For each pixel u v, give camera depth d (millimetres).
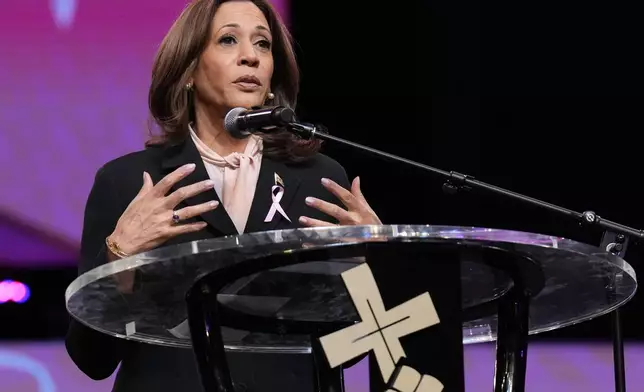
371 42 15453
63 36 13602
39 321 13891
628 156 15234
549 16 15453
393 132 15430
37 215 13648
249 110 6285
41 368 13219
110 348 6863
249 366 6594
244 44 7574
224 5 7734
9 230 13672
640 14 15281
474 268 4699
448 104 15453
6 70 13539
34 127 13562
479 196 15148
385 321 4504
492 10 15469
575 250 4492
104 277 4570
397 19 15484
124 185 7199
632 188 15219
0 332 13867
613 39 15336
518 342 4789
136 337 5926
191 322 4758
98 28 13648
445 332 4492
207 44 7605
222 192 7293
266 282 4688
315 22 15430
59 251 13719
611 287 5168
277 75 8422
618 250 6020
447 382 4473
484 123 15453
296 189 7375
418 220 15148
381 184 15312
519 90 15453
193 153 7359
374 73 15453
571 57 15398
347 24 15445
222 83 7473
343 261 4520
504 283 4969
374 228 4395
